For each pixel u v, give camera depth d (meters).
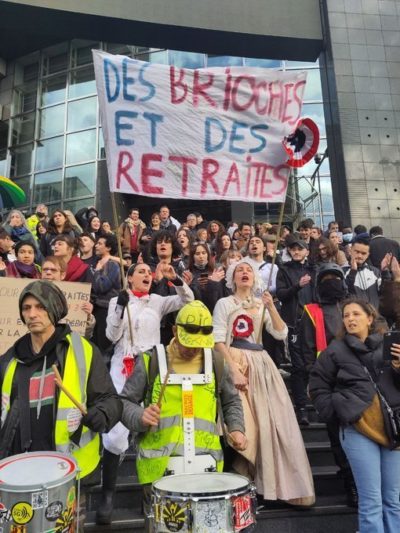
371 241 7.49
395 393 2.97
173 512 2.00
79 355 2.42
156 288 4.77
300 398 4.68
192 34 16.72
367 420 2.96
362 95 15.21
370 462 2.94
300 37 16.58
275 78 4.02
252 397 3.43
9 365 2.38
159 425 2.54
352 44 15.77
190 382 2.59
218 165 3.84
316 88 18.00
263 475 3.25
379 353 3.06
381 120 15.02
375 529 2.82
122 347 3.67
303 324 4.11
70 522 1.92
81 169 19.02
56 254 4.70
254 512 2.17
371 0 16.28
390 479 2.96
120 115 3.73
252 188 3.87
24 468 2.00
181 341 2.56
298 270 5.23
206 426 2.55
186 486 2.12
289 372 6.06
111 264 4.96
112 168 3.64
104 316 4.68
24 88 21.23
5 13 16.16
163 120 3.80
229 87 3.94
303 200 17.27
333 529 3.46
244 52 17.56
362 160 14.55
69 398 2.24
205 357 2.67
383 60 15.66
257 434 3.36
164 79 3.85
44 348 2.36
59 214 7.29
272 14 16.75
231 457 3.41
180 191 3.74
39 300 2.33
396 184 14.46
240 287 3.81
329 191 17.33
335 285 4.04
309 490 3.30
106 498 3.35
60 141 19.73
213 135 3.88
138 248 8.36
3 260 5.56
